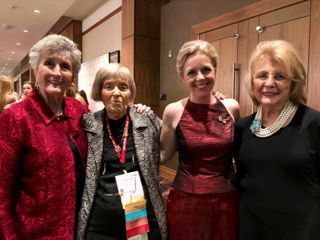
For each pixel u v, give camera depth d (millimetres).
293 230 1188
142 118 1557
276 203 1218
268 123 1329
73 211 1290
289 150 1207
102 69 1517
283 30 3168
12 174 1205
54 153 1253
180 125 1544
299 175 1189
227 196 1465
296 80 1270
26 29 8469
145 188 1451
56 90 1294
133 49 5418
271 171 1241
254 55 1335
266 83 1258
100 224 1377
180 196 1505
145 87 5516
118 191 1385
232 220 1460
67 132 1370
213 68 1490
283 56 1230
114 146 1464
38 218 1224
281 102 1292
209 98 1557
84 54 8414
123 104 1495
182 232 1487
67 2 6262
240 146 1419
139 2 5410
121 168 1434
